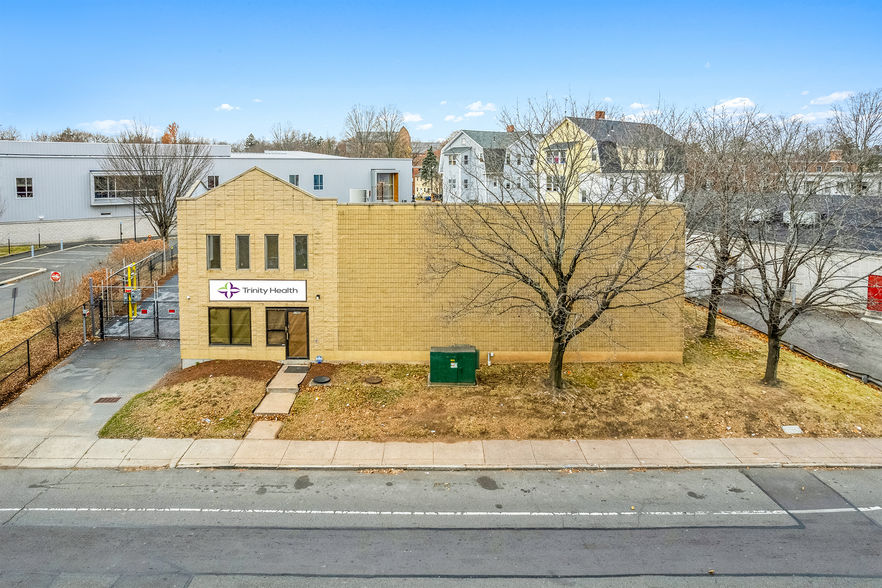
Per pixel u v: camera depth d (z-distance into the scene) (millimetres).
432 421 16562
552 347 20266
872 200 26922
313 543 11117
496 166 23797
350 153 105375
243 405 17422
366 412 17125
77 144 59188
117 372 20359
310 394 18266
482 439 15789
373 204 20188
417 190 90875
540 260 19969
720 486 13523
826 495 13109
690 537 11406
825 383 19172
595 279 18500
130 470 14156
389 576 10117
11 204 50375
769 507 12586
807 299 18266
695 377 19516
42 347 22359
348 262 20375
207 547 10953
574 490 13328
